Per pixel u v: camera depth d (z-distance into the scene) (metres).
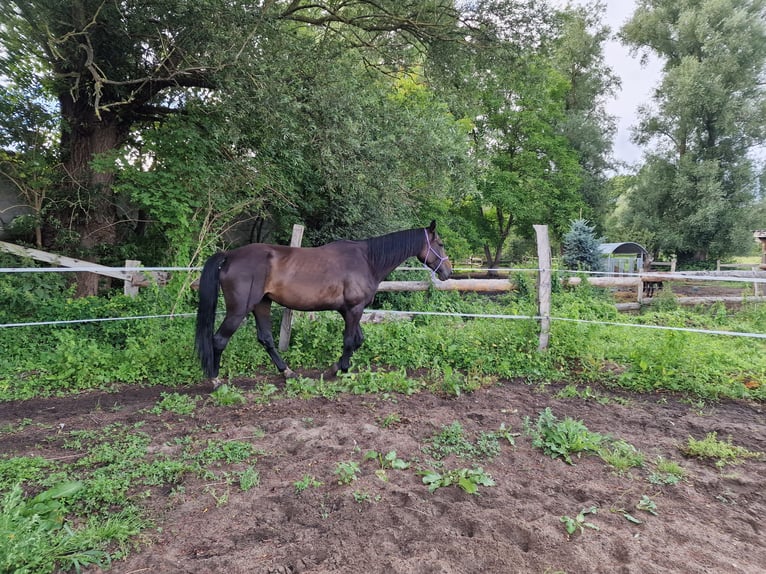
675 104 25.58
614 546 2.31
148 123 9.25
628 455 3.31
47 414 4.08
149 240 9.09
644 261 21.70
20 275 6.28
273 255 4.70
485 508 2.62
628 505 2.72
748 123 24.06
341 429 3.68
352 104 8.29
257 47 7.05
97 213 8.16
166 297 6.45
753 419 4.18
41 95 7.79
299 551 2.21
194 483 2.86
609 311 8.32
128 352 5.26
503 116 23.30
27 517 2.31
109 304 6.25
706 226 24.42
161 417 4.01
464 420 3.99
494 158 23.39
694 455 3.41
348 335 5.10
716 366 5.20
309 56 7.77
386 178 9.72
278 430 3.73
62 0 6.14
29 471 2.89
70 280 7.77
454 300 7.88
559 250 26.86
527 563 2.17
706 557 2.25
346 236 11.26
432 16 9.77
